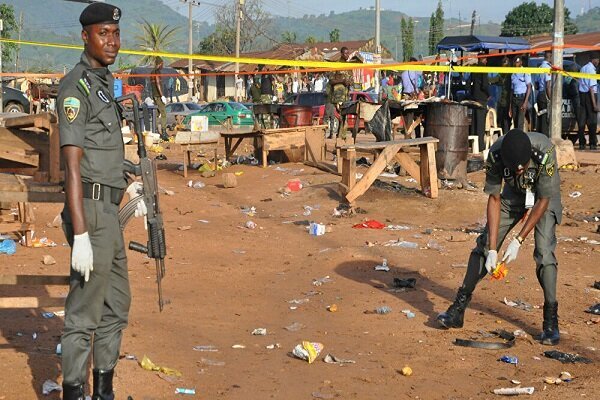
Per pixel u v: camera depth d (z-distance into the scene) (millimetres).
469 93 19422
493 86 19453
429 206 12992
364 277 8797
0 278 5129
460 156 14398
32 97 30422
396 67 15172
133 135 13961
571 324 7234
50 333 6266
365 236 10953
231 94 64062
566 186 14383
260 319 7297
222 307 7625
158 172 17250
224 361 6043
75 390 4590
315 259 9578
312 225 11195
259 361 6102
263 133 17172
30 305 5207
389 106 16016
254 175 16391
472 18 43438
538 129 19609
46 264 8688
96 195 4480
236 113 32656
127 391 5223
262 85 29344
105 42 4484
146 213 4809
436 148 14422
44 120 5230
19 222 9602
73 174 4340
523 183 6730
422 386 5711
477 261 6941
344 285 8484
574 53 29469
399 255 9711
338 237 10914
